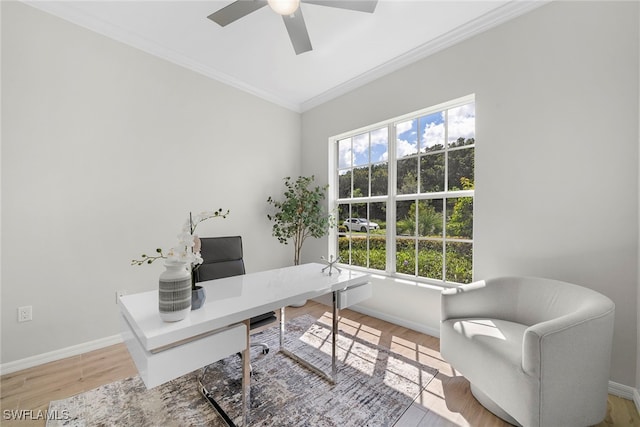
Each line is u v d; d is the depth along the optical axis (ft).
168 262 3.86
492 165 7.12
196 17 7.20
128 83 7.97
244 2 5.64
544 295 5.67
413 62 8.77
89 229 7.35
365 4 5.70
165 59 8.68
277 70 9.82
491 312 6.10
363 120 10.30
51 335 6.84
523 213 6.64
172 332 3.48
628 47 5.39
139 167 8.18
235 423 4.77
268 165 11.62
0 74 6.19
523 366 4.10
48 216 6.77
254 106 11.12
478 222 7.38
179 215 9.02
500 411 4.88
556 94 6.19
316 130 12.18
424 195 8.86
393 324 9.16
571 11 6.00
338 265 11.51
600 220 5.69
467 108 8.05
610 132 5.57
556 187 6.20
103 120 7.55
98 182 7.48
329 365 6.64
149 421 4.82
